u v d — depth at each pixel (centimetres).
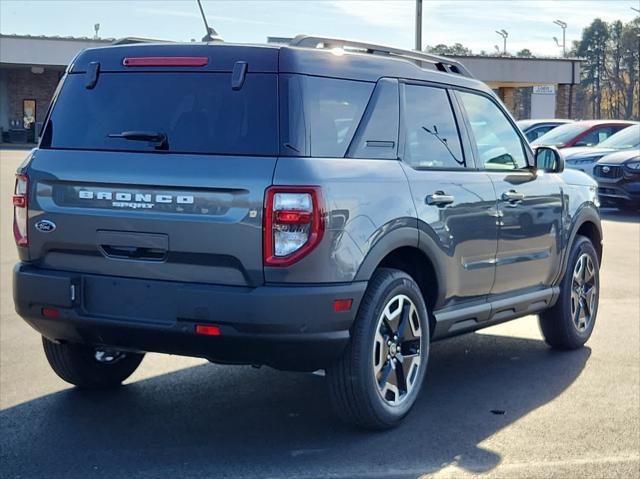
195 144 474
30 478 446
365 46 545
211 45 491
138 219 473
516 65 3941
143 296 473
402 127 533
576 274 718
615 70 12312
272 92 470
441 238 540
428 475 455
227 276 459
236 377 632
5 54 4322
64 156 500
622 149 1830
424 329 538
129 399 577
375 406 499
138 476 450
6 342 714
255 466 464
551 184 676
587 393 601
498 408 567
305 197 451
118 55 512
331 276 461
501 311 622
